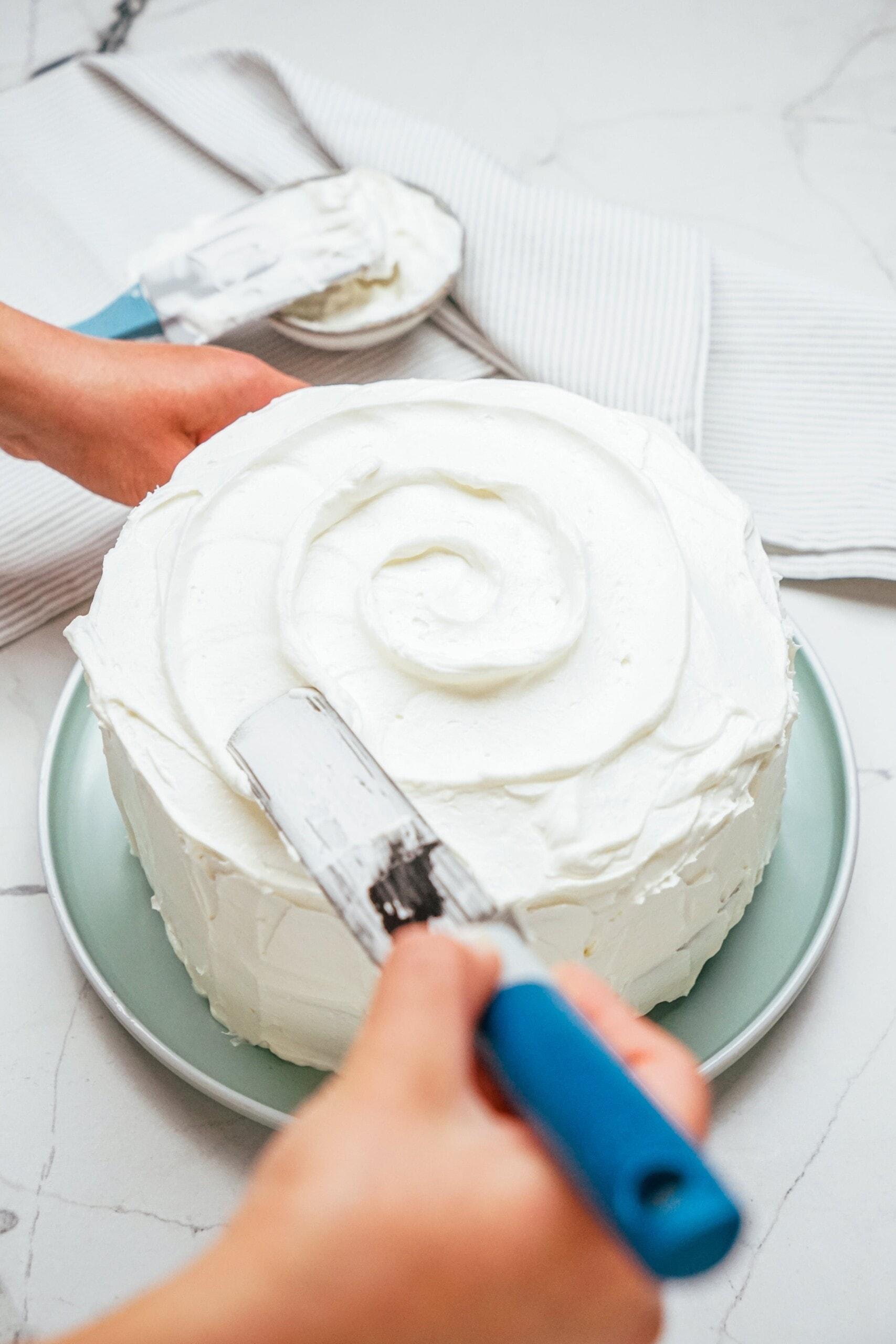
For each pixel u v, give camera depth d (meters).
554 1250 0.41
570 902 0.69
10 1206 0.79
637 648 0.75
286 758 0.60
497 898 0.68
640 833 0.70
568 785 0.70
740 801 0.74
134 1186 0.80
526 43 1.40
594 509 0.80
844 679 1.02
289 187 1.18
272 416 0.87
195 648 0.75
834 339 1.12
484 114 1.34
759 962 0.83
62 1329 0.75
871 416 1.10
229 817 0.71
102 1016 0.87
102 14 1.43
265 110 1.31
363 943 0.52
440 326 1.19
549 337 1.13
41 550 1.05
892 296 1.20
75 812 0.91
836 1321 0.74
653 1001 0.80
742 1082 0.83
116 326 1.11
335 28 1.42
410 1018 0.41
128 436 0.97
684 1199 0.36
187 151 1.31
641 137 1.32
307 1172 0.40
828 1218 0.78
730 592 0.79
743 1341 0.74
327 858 0.55
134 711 0.74
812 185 1.28
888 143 1.30
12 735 0.99
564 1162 0.40
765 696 0.76
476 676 0.72
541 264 1.15
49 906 0.92
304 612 0.76
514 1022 0.42
